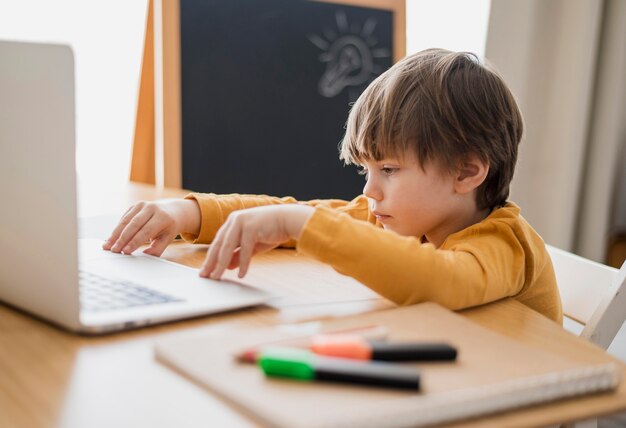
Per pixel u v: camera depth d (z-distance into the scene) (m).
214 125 1.79
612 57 2.17
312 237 0.69
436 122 0.90
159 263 0.81
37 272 0.59
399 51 2.03
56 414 0.43
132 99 1.78
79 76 1.71
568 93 2.10
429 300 0.68
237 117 1.82
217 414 0.42
